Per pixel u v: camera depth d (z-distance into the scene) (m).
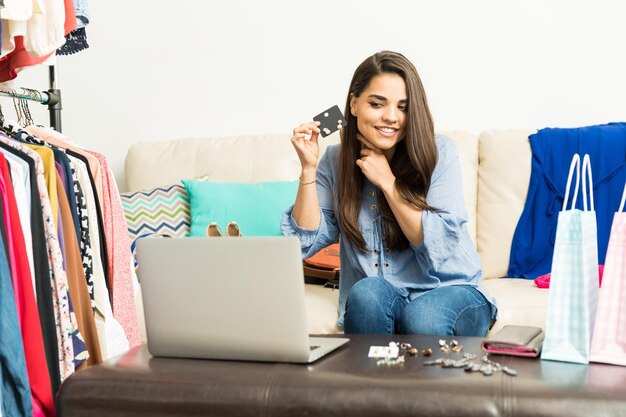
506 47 2.98
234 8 3.19
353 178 2.15
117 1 3.28
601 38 2.91
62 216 2.03
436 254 2.00
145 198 2.74
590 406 1.20
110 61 3.30
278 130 3.18
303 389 1.31
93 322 2.06
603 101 2.92
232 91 3.21
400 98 2.03
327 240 2.22
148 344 1.55
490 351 1.46
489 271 2.65
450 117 3.04
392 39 3.07
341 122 2.13
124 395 1.39
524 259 2.60
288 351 1.43
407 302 2.10
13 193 1.83
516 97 2.98
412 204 2.02
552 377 1.30
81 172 2.15
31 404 1.73
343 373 1.35
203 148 2.95
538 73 2.96
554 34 2.94
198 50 3.23
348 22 3.10
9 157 1.91
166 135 3.27
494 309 2.07
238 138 2.95
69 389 1.43
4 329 1.69
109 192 2.27
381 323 1.93
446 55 3.03
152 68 3.27
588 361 1.40
